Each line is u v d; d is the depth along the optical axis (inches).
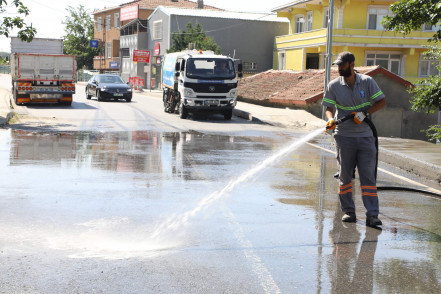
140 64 2513.5
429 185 364.5
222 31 2145.7
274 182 352.5
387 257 199.0
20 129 641.0
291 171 401.7
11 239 207.5
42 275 170.4
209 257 192.9
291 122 844.6
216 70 863.1
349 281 172.7
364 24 1685.5
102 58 3129.9
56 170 370.3
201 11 2252.7
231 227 235.5
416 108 603.8
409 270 185.0
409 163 429.1
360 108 250.2
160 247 203.0
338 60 247.1
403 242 219.9
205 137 628.7
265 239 218.4
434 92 584.1
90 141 549.6
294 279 173.0
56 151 467.2
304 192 321.4
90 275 171.3
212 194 307.0
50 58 1020.5
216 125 792.9
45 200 276.2
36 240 207.2
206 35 2135.8
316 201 297.3
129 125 738.2
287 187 336.2
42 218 240.1
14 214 245.6
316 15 1808.6
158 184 331.0
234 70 875.4
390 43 1641.2
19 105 1047.0
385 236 228.8
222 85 860.0
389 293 163.5
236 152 504.1
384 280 174.4
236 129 743.7
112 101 1307.8
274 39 2193.7
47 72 1023.0
